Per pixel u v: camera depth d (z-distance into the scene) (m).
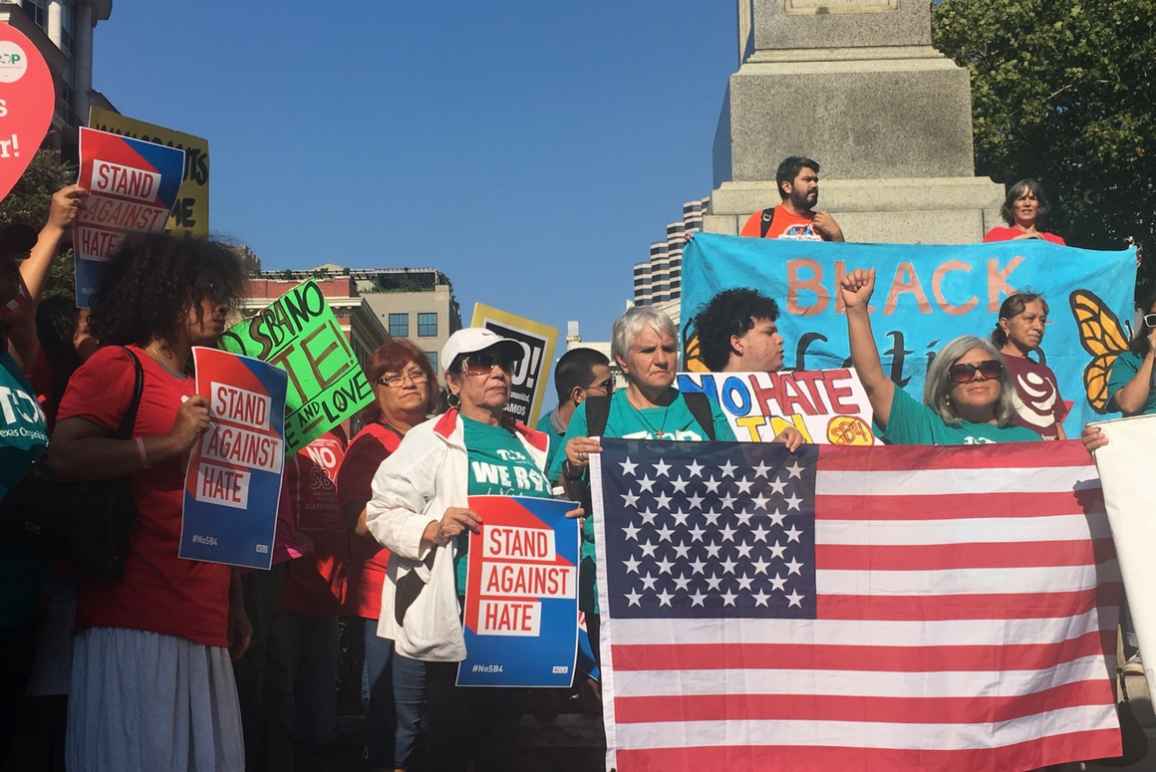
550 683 5.17
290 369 6.38
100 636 3.81
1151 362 6.60
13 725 4.26
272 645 6.20
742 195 8.29
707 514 5.13
